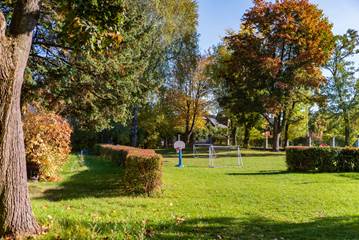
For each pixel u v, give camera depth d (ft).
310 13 77.71
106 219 16.57
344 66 91.04
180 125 116.47
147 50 36.73
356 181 31.99
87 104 33.91
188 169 46.57
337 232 14.87
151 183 26.00
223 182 32.63
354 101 87.51
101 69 29.99
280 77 77.61
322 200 22.80
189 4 76.64
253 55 80.69
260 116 97.25
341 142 110.63
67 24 14.89
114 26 16.26
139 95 34.63
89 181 33.04
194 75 100.68
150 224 15.90
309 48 75.46
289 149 42.52
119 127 90.84
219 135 157.38
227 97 89.45
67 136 35.09
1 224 11.03
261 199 23.70
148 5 64.49
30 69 28.17
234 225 16.42
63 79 27.61
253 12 79.82
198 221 17.07
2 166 11.02
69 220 14.61
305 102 85.15
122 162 47.50
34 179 31.73
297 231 15.28
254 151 90.89
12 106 11.12
